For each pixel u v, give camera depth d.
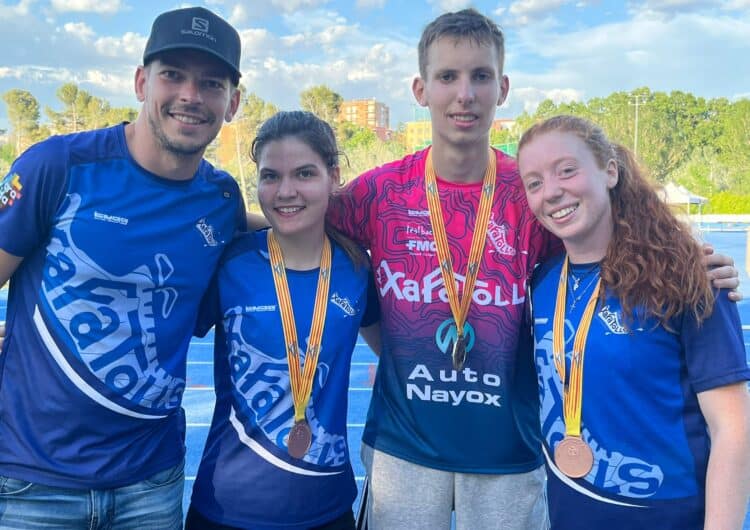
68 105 63.00
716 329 1.87
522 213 2.44
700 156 57.19
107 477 2.12
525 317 2.42
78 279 2.08
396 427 2.46
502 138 47.72
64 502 2.09
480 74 2.36
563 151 1.99
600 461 1.94
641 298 1.90
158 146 2.14
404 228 2.49
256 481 2.20
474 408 2.40
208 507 2.24
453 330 2.41
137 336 2.14
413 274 2.46
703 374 1.86
